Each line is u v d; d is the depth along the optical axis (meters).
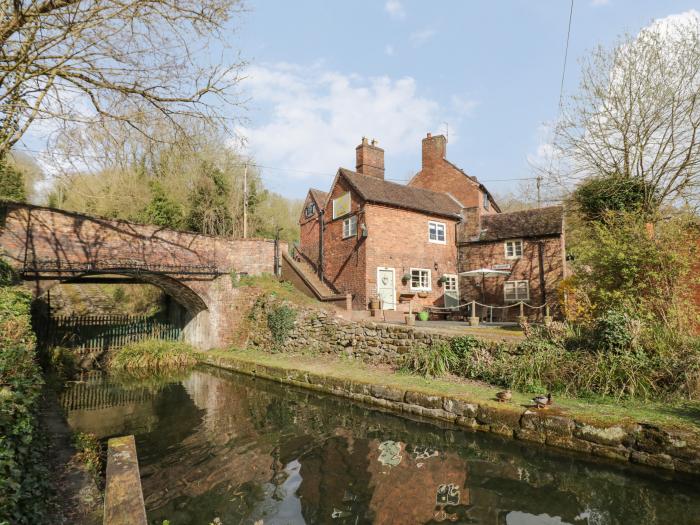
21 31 8.02
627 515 4.58
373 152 23.61
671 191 15.18
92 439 7.25
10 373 4.70
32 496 3.77
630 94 15.18
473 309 15.97
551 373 8.41
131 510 2.42
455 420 8.01
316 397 10.84
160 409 10.16
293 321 16.72
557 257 20.14
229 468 6.27
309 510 4.88
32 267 13.91
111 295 29.08
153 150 11.15
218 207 27.31
